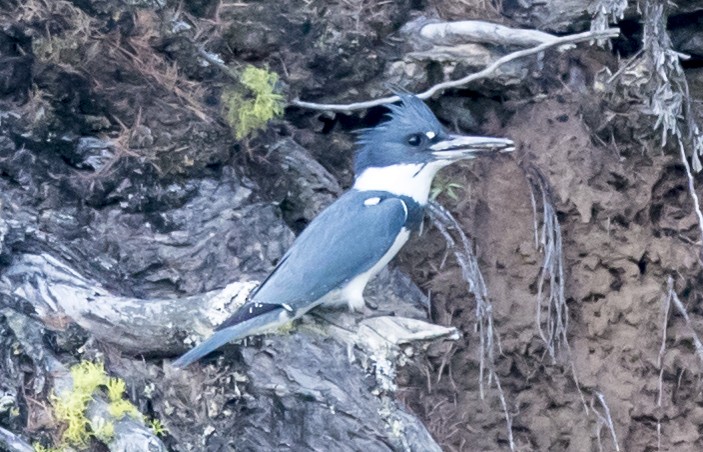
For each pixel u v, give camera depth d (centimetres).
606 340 1134
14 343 792
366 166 910
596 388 1121
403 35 1076
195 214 982
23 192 930
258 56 1062
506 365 1117
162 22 982
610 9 1081
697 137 1110
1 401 775
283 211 1052
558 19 1122
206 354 796
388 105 968
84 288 839
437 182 1112
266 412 897
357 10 1065
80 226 943
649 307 1130
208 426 883
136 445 752
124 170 968
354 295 852
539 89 1125
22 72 945
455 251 1073
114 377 810
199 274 959
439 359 1098
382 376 816
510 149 891
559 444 1125
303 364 876
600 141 1132
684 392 1138
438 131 895
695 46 1146
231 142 1010
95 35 962
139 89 981
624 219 1128
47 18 944
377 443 844
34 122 941
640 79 1096
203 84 1010
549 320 1109
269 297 804
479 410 1109
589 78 1132
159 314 821
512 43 1037
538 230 1112
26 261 852
